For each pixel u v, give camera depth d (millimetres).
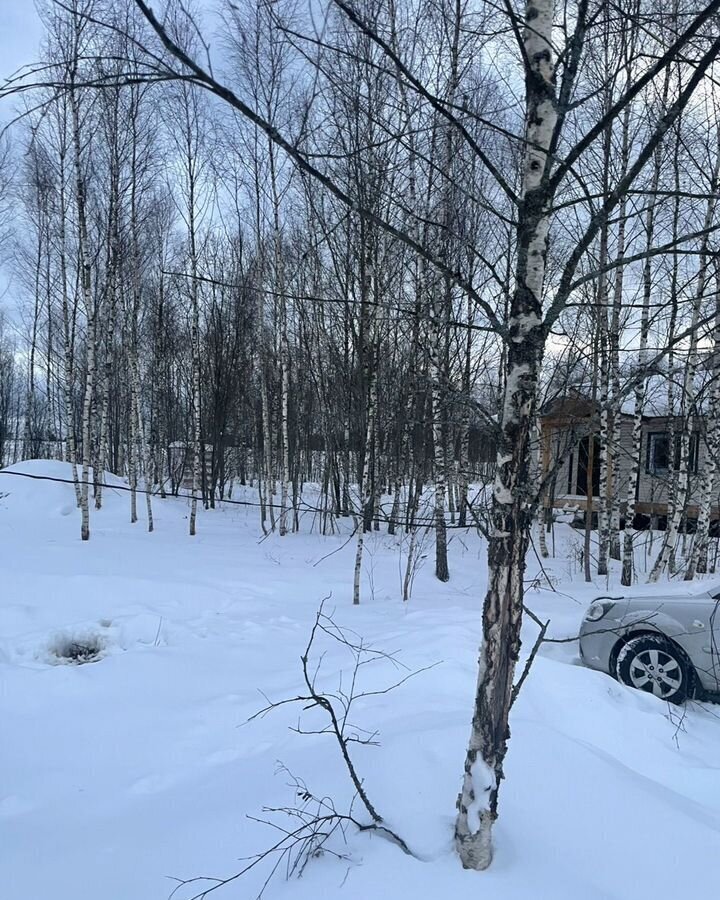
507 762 3016
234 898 2371
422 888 2166
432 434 11414
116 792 3479
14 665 5227
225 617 7297
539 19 2205
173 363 25812
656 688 5367
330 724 3916
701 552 12383
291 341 18875
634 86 2012
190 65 1702
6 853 2871
